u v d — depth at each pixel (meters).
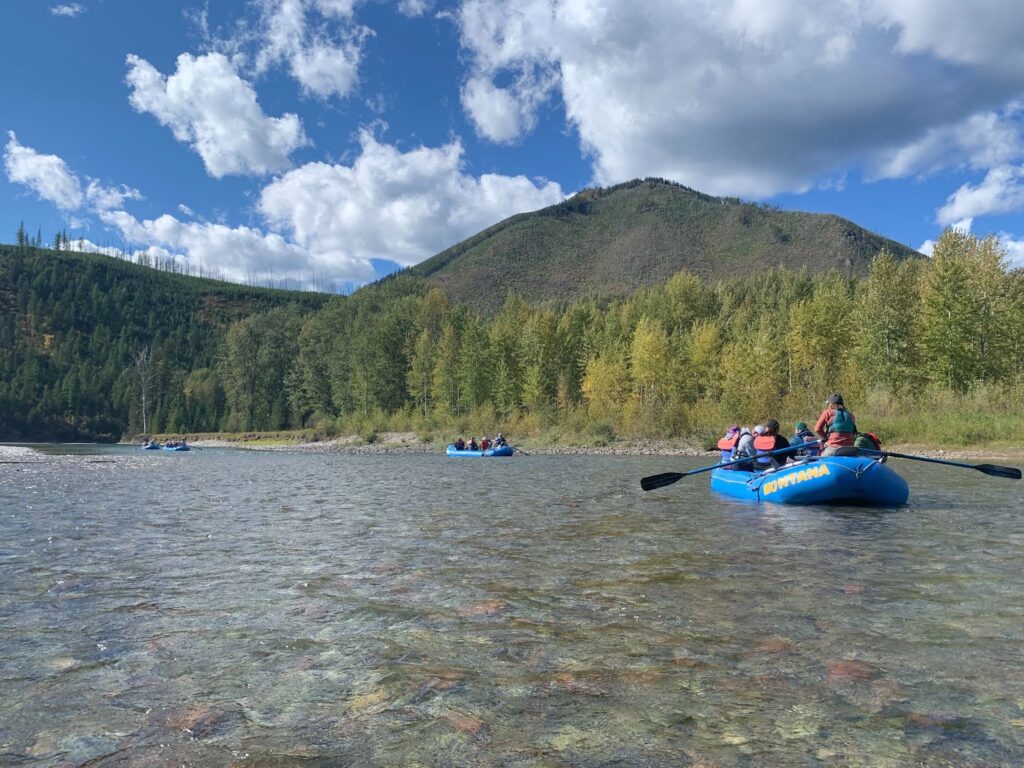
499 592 5.18
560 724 2.87
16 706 3.13
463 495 13.13
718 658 3.66
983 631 4.11
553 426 50.56
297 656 3.80
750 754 2.58
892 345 38.81
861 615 4.45
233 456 43.31
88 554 6.89
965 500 11.16
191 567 6.22
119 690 3.32
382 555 6.71
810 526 8.40
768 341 44.91
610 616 4.49
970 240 36.66
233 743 2.73
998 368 34.53
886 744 2.66
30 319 142.50
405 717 2.96
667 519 9.16
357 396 73.62
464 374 63.03
